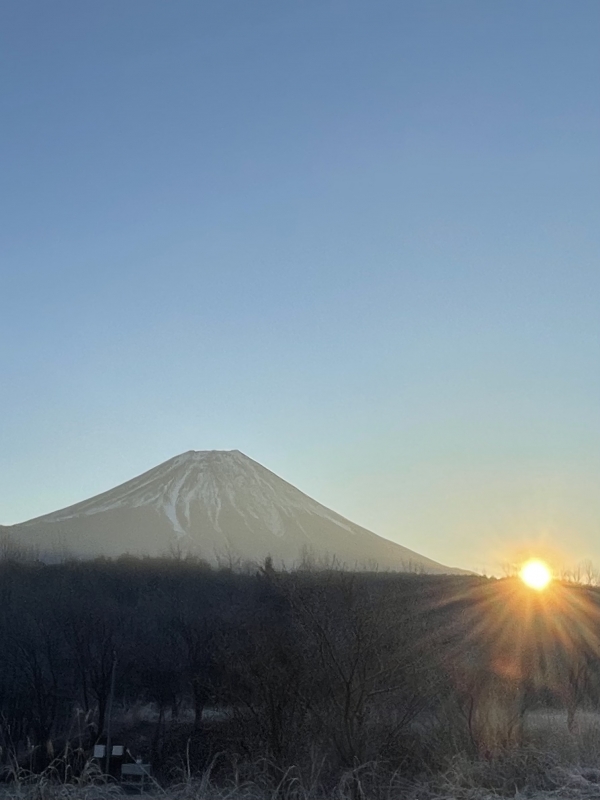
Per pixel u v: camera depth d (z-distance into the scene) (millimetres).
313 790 18109
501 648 35125
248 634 22781
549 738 21750
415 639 21672
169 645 41312
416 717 21844
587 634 42531
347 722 20297
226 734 23016
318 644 20844
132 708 38625
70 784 18266
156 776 28625
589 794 17688
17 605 48250
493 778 19094
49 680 39531
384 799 17938
